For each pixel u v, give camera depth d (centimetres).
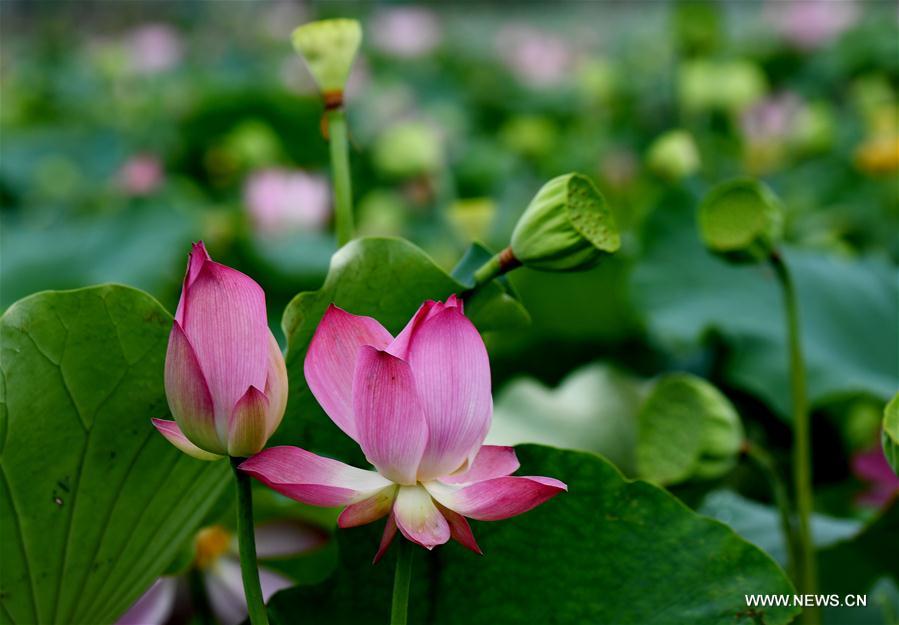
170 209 400
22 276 388
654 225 280
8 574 169
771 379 240
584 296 300
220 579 194
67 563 171
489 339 303
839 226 385
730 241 200
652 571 172
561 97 850
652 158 393
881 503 251
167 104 735
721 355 256
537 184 557
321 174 595
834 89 799
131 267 381
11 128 791
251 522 160
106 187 573
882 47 778
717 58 592
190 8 1469
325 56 182
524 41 1080
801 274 266
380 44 914
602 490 172
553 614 173
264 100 595
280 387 158
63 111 862
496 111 820
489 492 154
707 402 198
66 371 168
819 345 247
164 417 170
